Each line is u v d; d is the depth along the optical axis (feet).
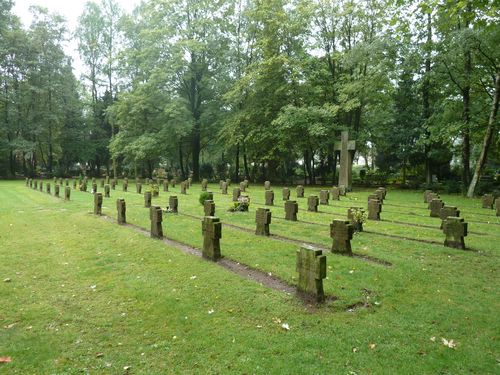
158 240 34.04
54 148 178.40
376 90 92.53
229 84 128.88
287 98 107.34
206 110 130.52
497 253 29.14
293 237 35.06
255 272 25.13
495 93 71.46
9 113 147.54
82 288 22.38
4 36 146.10
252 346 15.58
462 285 22.36
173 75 129.39
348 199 68.23
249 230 38.96
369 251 29.58
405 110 100.22
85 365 14.46
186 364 14.42
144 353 15.21
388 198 71.72
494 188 81.30
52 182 124.67
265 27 107.96
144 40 130.52
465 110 79.05
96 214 50.08
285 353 15.03
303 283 20.44
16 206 60.54
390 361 14.44
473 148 108.47
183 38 128.47
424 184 96.94
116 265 26.84
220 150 131.95
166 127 122.62
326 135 98.99
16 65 150.41
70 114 168.14
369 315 18.39
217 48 130.00
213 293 21.17
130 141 130.52
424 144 92.58
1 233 38.22
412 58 79.36
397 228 39.58
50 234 37.73
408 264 25.94
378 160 134.31
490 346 15.52
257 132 108.47
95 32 167.63
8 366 14.38
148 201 58.18
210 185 111.55
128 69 150.00
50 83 155.53
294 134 101.96
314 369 13.94
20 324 17.80
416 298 20.42
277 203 62.39
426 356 14.79
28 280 23.84
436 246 31.22
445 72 79.51
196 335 16.56
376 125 108.99
